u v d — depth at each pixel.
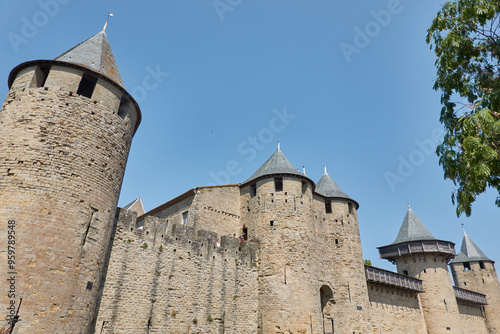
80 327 11.55
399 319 30.25
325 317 23.55
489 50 9.79
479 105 9.26
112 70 15.97
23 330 10.01
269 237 21.69
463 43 9.73
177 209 24.95
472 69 10.18
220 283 18.67
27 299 10.33
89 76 15.14
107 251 14.48
